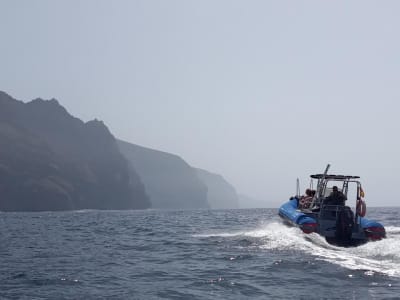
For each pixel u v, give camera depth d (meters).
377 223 14.10
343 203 15.08
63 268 11.26
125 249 15.12
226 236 18.38
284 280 9.34
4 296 8.34
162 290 8.76
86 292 8.62
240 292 8.55
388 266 10.23
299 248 12.98
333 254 11.84
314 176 17.00
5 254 14.06
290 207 18.17
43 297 8.25
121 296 8.31
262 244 14.45
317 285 8.83
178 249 14.67
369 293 8.14
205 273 10.34
